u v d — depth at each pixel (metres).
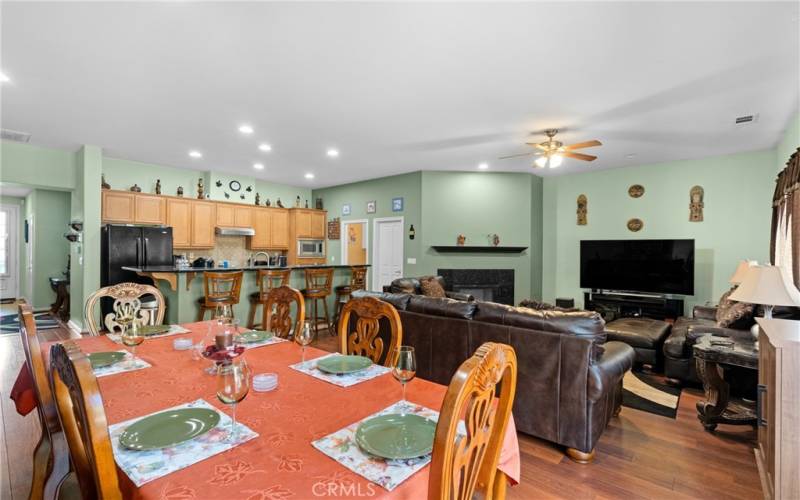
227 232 7.09
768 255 5.22
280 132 4.68
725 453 2.44
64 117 4.16
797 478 1.66
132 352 1.87
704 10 2.27
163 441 1.01
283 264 8.14
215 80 3.27
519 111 3.94
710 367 2.69
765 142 4.91
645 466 2.28
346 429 1.11
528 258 6.81
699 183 5.74
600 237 6.65
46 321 6.27
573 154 4.45
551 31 2.52
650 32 2.51
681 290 5.59
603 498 1.98
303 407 1.27
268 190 8.18
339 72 3.12
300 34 2.58
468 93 3.51
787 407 1.68
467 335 2.71
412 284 5.04
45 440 1.55
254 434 1.08
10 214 8.42
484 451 0.92
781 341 1.70
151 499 0.80
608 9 2.28
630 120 4.15
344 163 6.32
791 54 2.75
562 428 2.34
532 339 2.44
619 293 6.18
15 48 2.76
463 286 6.84
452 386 0.74
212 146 5.30
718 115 3.97
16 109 3.92
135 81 3.29
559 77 3.18
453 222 6.84
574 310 2.76
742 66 2.95
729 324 3.55
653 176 6.14
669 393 3.48
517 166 6.39
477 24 2.45
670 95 3.50
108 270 5.39
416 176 6.94
